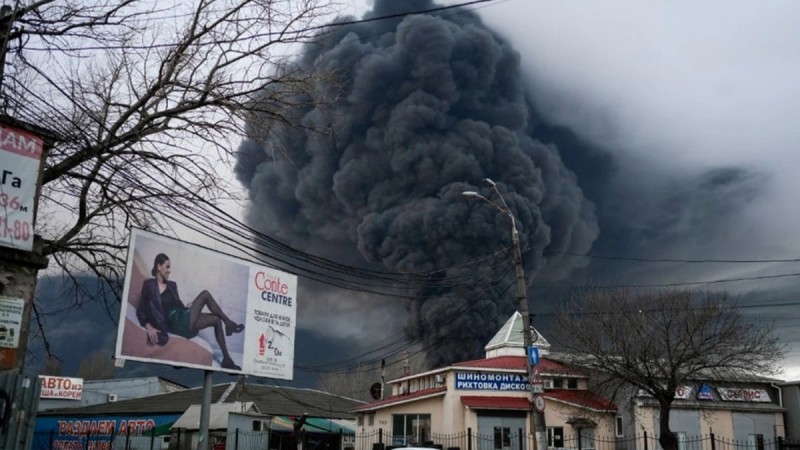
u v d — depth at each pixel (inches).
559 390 1405.0
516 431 1326.3
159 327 593.6
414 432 1402.6
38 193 433.7
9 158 418.6
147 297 588.1
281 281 740.0
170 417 1473.9
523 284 820.6
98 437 1364.4
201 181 570.6
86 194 585.0
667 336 1169.4
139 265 585.9
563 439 1337.4
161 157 543.8
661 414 1128.2
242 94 572.4
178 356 606.5
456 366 1382.9
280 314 729.0
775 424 1464.1
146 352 579.8
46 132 443.8
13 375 392.5
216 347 646.5
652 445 1373.0
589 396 1360.7
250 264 703.1
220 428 1126.4
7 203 412.8
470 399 1346.0
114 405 1752.0
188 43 553.9
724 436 1428.4
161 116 561.3
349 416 1765.5
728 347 1151.6
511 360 1494.8
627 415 1414.9
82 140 518.6
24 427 392.5
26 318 414.9
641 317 1214.3
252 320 693.3
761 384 1493.6
